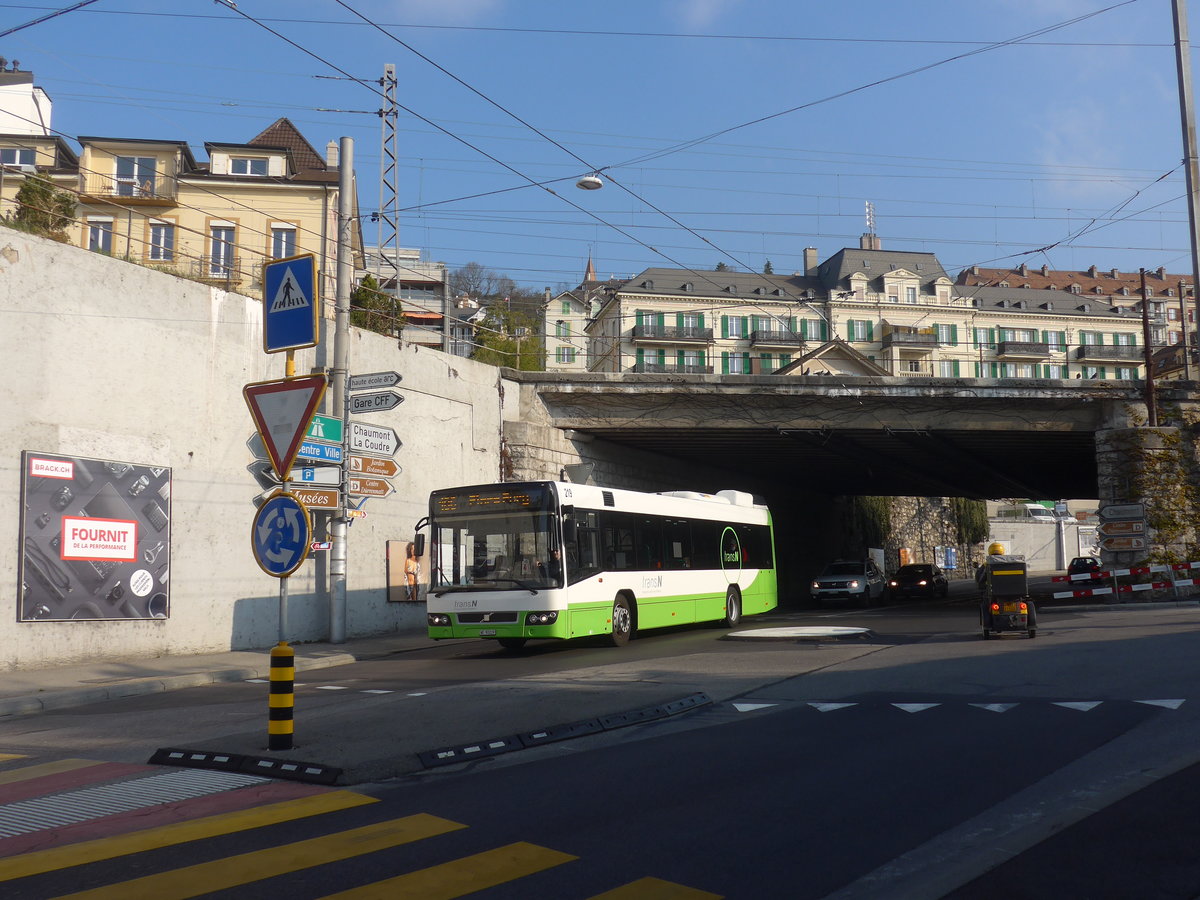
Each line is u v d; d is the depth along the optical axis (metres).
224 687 15.59
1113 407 30.78
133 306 18.62
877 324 82.06
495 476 28.83
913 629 21.56
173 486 19.22
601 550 19.38
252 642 20.72
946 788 7.36
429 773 8.23
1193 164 25.50
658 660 15.91
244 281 39.41
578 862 5.75
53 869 5.66
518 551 18.25
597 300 95.31
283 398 9.76
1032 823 6.41
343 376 21.77
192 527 19.56
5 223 20.41
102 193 40.16
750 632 20.66
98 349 17.89
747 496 26.69
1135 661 13.83
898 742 9.01
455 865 5.69
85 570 17.41
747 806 6.94
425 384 26.22
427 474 26.09
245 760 8.38
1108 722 9.70
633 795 7.30
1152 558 29.36
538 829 6.43
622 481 34.47
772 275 85.44
